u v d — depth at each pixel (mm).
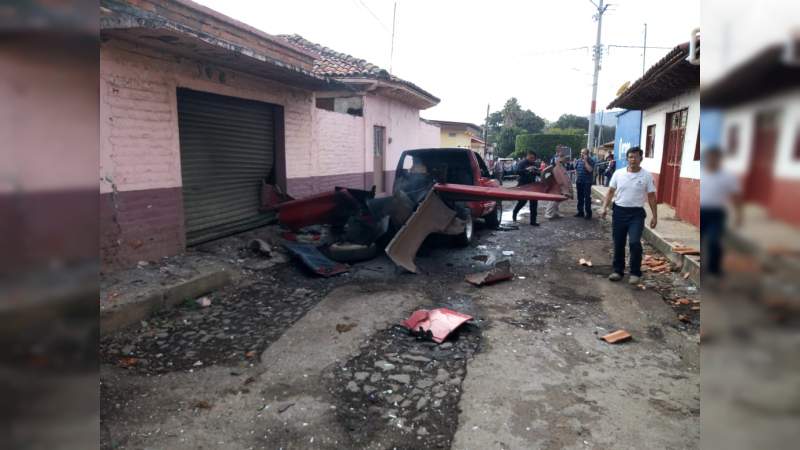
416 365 3662
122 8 4816
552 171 10398
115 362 3656
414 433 2826
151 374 3502
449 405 3117
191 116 6523
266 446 2709
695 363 3754
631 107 13219
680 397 3240
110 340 4008
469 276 5988
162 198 5887
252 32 7305
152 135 5691
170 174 5988
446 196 6844
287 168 8703
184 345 3992
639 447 2707
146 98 5586
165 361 3709
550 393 3271
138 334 4156
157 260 5809
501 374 3525
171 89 5926
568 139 40062
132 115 5418
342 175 11109
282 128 8508
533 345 4039
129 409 3045
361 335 4195
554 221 10859
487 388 3324
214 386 3340
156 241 5836
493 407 3094
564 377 3498
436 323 4281
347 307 4891
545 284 5809
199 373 3521
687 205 8758
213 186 7043
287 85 8539
